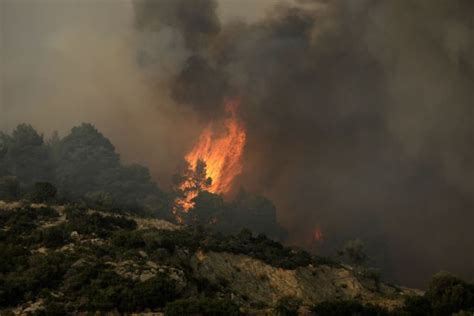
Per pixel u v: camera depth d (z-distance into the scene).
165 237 72.00
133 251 66.94
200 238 79.88
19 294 55.16
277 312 57.75
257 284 71.88
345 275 81.12
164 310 53.22
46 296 55.34
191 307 52.12
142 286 57.09
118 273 60.44
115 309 53.88
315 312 59.25
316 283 76.56
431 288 70.62
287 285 73.06
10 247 64.69
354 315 58.38
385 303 69.12
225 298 64.44
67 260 62.19
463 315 59.69
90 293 55.69
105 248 67.19
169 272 62.97
